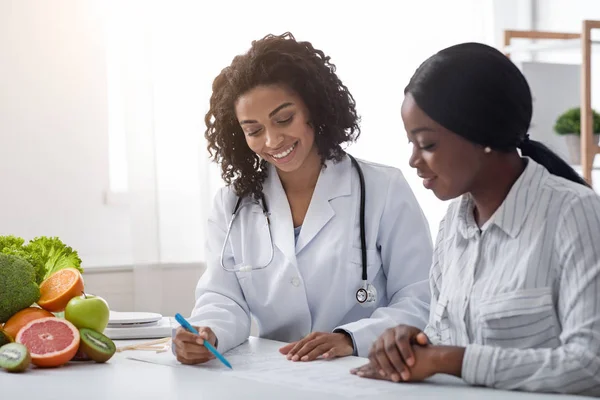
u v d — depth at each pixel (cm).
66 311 168
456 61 130
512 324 133
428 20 378
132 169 335
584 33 313
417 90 132
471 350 130
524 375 126
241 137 203
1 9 339
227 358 170
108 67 358
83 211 354
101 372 154
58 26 348
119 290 339
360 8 368
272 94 188
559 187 133
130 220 343
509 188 138
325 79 200
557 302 131
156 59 340
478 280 139
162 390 137
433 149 132
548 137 342
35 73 345
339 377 145
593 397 124
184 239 343
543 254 131
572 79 346
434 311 157
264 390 136
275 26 355
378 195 204
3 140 340
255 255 202
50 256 188
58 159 349
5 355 155
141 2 334
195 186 345
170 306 343
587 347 122
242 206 206
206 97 345
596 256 125
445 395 127
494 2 388
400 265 202
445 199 135
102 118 357
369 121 369
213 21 346
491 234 140
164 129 341
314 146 203
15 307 168
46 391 138
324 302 199
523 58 389
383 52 371
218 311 189
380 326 177
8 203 341
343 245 199
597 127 318
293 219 205
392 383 138
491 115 129
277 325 203
